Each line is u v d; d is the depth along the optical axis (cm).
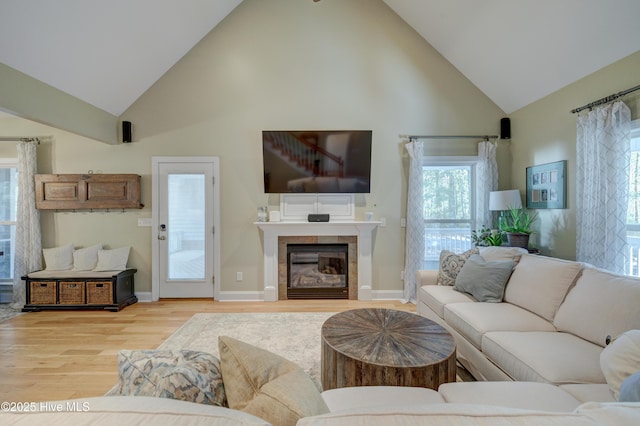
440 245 399
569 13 242
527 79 325
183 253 387
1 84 238
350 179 376
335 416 48
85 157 380
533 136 343
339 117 384
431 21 352
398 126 385
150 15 298
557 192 308
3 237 388
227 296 384
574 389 123
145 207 384
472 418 46
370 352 154
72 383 204
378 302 375
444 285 282
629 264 247
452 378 153
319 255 395
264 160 372
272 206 386
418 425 45
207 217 386
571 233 293
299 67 382
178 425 46
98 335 279
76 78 296
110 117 367
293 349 249
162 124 382
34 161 369
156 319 319
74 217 380
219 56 381
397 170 387
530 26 274
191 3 322
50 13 234
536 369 140
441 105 385
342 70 383
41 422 46
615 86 248
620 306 153
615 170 240
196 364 81
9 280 390
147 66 350
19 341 266
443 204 399
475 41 331
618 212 239
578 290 183
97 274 348
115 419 47
